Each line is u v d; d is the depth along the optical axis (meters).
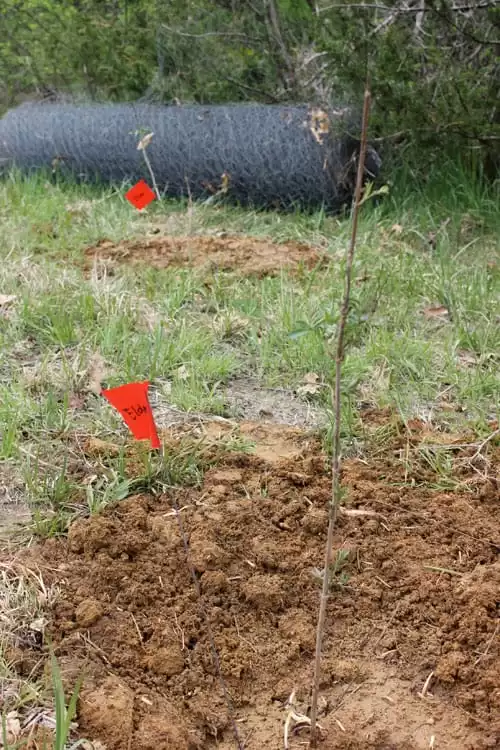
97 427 3.19
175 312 4.15
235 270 4.82
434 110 5.70
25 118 6.96
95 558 2.56
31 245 5.02
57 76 7.76
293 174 5.90
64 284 4.40
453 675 2.26
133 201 4.53
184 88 7.04
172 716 2.11
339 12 5.79
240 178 6.07
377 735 2.11
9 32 7.82
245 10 7.05
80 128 6.61
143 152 6.02
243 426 3.29
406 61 5.70
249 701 2.20
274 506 2.82
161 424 3.27
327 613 2.44
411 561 2.62
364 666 2.30
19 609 2.33
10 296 4.23
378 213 5.69
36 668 2.19
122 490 2.82
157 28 6.94
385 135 5.84
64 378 3.47
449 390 3.59
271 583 2.49
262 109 6.20
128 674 2.23
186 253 5.06
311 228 5.68
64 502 2.78
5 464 2.97
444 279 4.54
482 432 3.26
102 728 2.04
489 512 2.85
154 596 2.44
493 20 5.84
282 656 2.30
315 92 6.82
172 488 2.87
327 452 3.12
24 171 6.95
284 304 4.16
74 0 7.65
